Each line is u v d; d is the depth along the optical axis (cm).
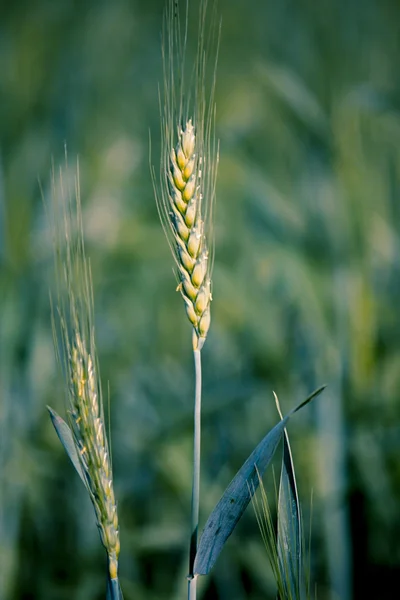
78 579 103
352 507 105
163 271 137
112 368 125
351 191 112
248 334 122
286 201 123
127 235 129
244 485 57
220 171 124
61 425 58
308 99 115
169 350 132
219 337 126
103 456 56
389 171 132
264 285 129
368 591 103
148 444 112
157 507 108
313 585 102
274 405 114
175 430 112
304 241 121
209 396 114
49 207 125
